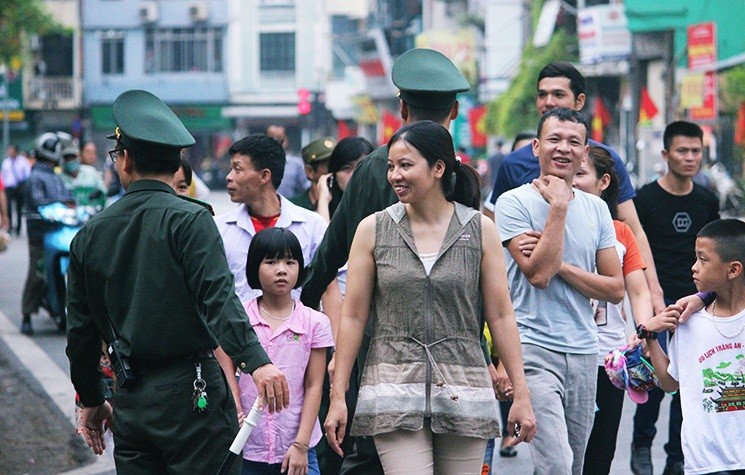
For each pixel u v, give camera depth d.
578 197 12.66
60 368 23.86
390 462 10.59
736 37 69.75
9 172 62.41
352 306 10.88
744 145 64.50
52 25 106.75
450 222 10.76
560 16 83.94
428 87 12.01
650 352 11.80
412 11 117.31
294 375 12.41
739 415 11.38
